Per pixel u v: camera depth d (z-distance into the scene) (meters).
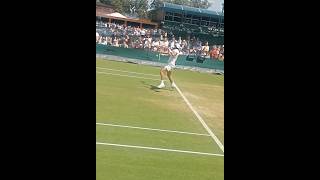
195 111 6.87
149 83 8.02
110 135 5.64
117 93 7.19
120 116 6.33
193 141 5.78
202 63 8.97
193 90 7.90
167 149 5.47
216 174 5.01
